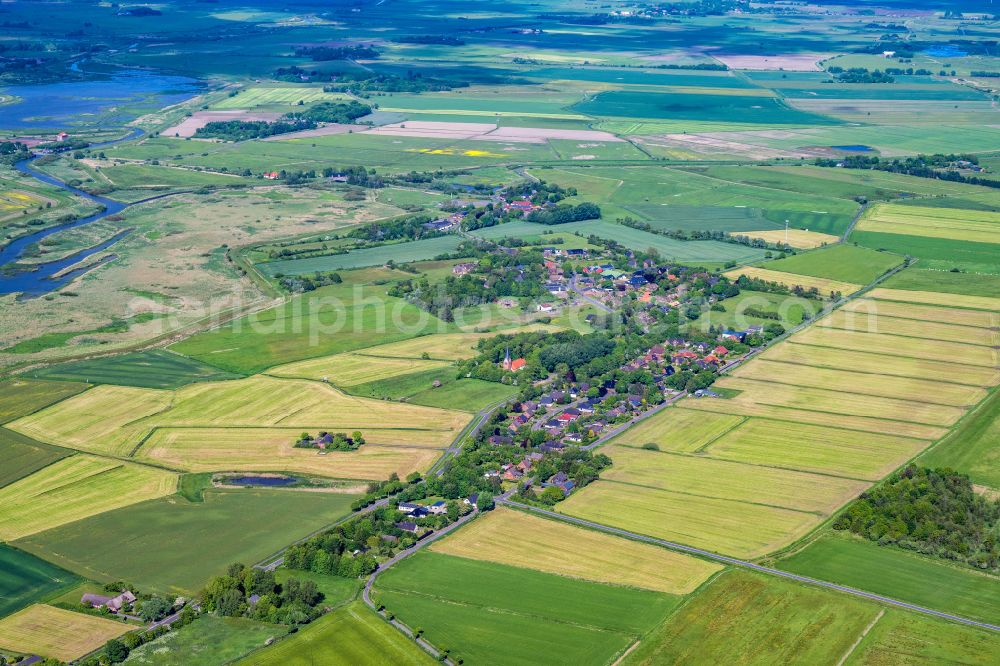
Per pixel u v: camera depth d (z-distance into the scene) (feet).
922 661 641.40
